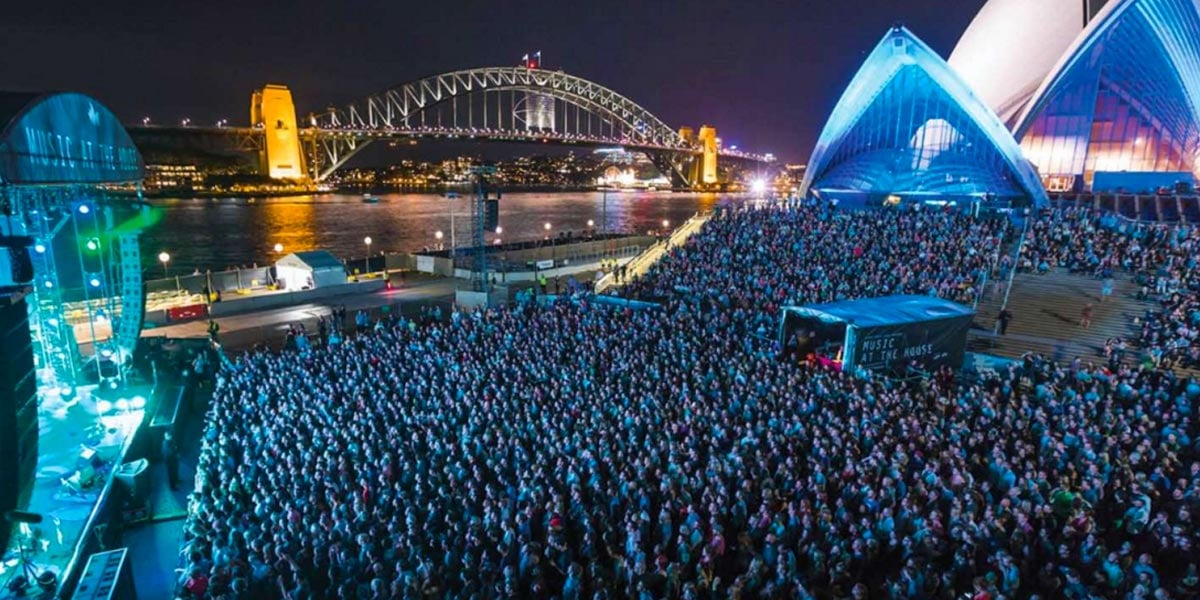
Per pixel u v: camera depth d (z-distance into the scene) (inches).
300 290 1615.4
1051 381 776.3
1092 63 1850.4
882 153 1947.6
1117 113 1967.3
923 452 579.2
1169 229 1226.6
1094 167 2042.3
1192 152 1941.4
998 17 2315.5
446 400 727.1
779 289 1166.3
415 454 597.6
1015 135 1990.7
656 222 5344.5
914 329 857.5
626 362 826.2
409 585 394.6
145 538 600.7
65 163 757.3
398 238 3986.2
